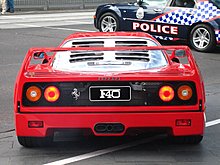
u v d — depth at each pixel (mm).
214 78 18141
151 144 10680
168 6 24891
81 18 42750
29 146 10328
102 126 9336
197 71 9531
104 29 27469
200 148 10414
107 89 9305
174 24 24641
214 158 9805
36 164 9492
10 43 26359
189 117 9367
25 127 9375
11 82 17125
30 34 30312
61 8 53188
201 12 23812
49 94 9297
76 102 9320
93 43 11430
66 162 9578
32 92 9305
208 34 23703
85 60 10570
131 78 9258
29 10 50906
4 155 10016
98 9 27672
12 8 47875
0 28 33938
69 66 10250
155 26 25234
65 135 11156
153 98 9359
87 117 9273
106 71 9836
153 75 9367
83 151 10211
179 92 9359
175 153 10086
